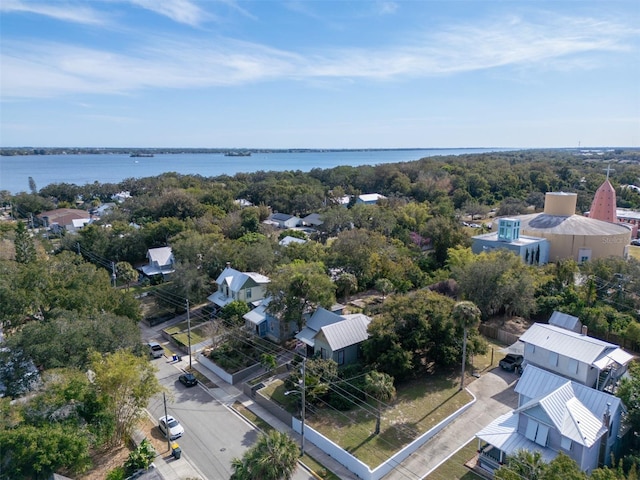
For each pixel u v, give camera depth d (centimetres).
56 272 4591
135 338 3612
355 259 5884
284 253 6481
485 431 2708
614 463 2419
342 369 3550
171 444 2925
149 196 11538
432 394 3438
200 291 5512
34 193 13550
